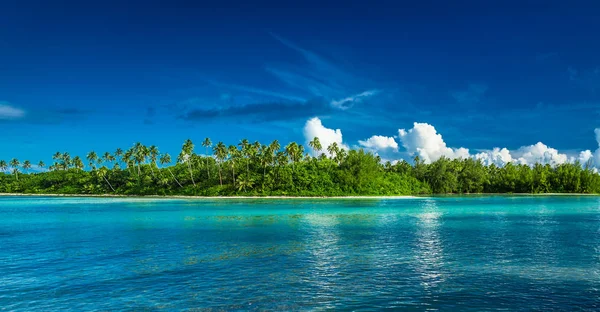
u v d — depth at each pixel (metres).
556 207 80.69
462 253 29.67
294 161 150.50
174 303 18.53
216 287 20.95
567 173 168.25
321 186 139.38
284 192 135.88
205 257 28.61
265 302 18.58
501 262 26.55
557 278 22.39
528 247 32.03
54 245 34.19
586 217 57.78
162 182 158.62
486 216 60.06
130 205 95.88
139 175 173.62
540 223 49.66
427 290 20.27
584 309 17.42
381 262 26.75
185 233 41.59
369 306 17.98
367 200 113.19
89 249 32.12
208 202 106.44
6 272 24.53
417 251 30.56
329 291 20.19
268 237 38.22
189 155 159.88
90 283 21.89
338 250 31.16
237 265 26.00
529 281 21.80
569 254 29.14
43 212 74.06
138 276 23.28
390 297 19.20
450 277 22.72
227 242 35.25
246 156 153.25
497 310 17.38
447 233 40.53
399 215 62.53
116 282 22.03
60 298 19.44
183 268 25.20
